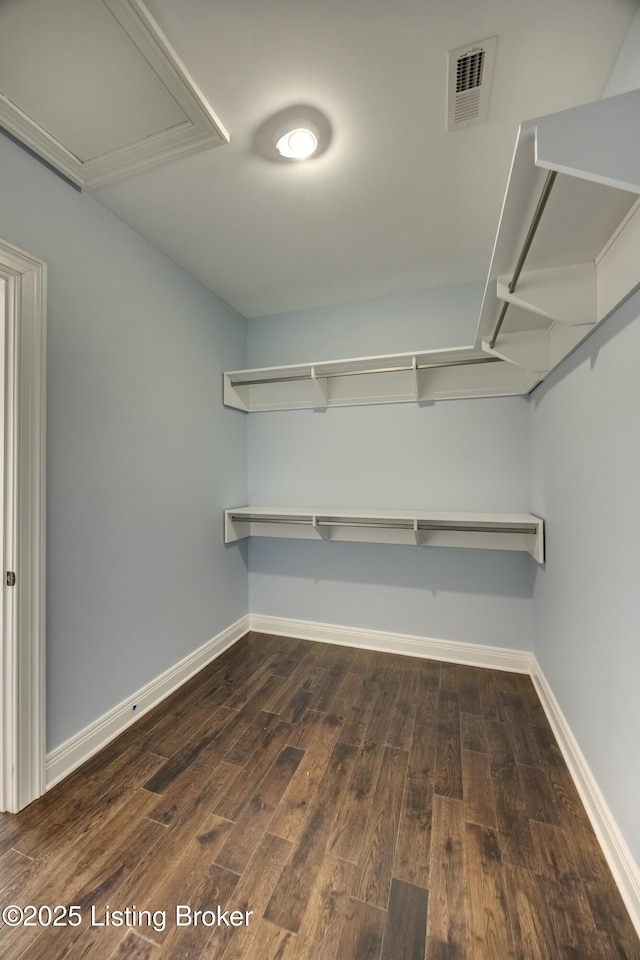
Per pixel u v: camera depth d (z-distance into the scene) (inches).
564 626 64.3
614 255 42.4
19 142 51.4
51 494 56.1
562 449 65.3
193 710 74.5
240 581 109.3
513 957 36.0
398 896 41.2
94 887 42.0
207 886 42.3
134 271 72.1
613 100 30.4
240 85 45.6
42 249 54.6
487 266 86.7
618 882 42.1
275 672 89.4
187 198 64.3
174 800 53.5
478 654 93.3
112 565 67.0
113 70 43.4
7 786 51.2
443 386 95.4
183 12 38.1
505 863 44.7
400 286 95.6
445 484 96.3
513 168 33.3
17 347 50.7
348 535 101.2
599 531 49.4
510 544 88.2
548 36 40.6
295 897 41.2
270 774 58.3
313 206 67.0
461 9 38.3
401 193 64.0
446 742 65.5
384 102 48.0
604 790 47.4
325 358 106.0
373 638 102.0
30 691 52.5
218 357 99.6
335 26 39.8
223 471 101.3
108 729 65.6
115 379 67.6
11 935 37.8
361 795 54.4
